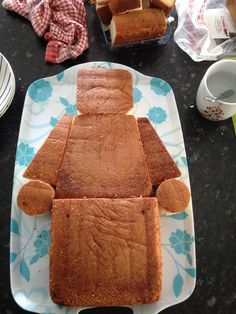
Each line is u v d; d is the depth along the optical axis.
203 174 0.60
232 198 0.59
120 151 0.56
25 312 0.50
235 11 0.68
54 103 0.62
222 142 0.62
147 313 0.49
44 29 0.66
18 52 0.66
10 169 0.58
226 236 0.56
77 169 0.54
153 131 0.58
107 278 0.48
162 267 0.52
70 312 0.49
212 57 0.68
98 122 0.58
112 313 0.50
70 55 0.65
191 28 0.69
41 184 0.53
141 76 0.64
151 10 0.63
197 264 0.54
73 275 0.48
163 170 0.56
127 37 0.64
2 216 0.55
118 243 0.49
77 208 0.50
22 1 0.68
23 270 0.51
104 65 0.63
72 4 0.66
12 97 0.59
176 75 0.67
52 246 0.49
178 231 0.55
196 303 0.52
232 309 0.52
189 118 0.64
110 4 0.61
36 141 0.59
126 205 0.51
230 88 0.62
